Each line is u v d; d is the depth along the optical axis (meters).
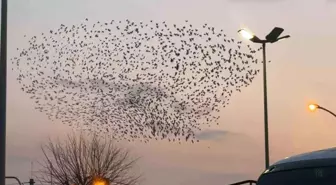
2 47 12.61
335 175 7.57
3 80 12.53
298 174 7.84
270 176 8.09
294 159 8.12
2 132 12.39
